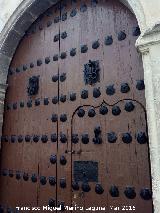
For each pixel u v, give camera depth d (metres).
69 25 2.48
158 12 1.69
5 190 2.54
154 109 1.57
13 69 2.87
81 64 2.27
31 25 2.84
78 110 2.17
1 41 2.77
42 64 2.59
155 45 1.65
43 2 2.64
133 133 1.84
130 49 2.02
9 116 2.74
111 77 2.05
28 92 2.58
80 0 2.48
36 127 2.45
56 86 2.39
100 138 1.98
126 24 2.09
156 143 1.52
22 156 2.48
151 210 1.65
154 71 1.62
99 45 2.20
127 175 1.79
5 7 2.82
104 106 2.03
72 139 2.14
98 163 1.95
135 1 1.84
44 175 2.25
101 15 2.27
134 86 1.92
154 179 1.49
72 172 2.07
